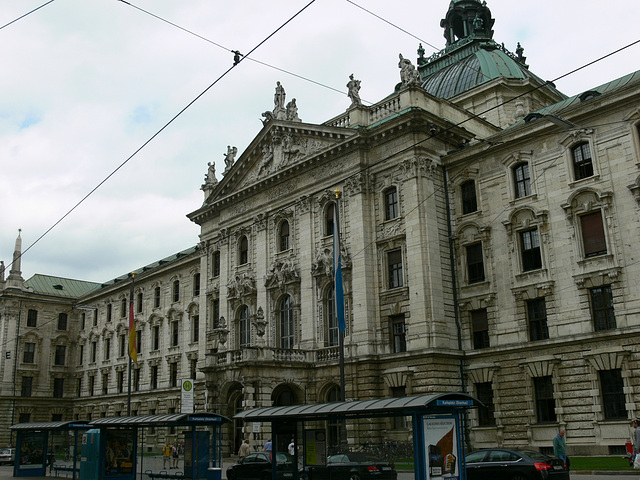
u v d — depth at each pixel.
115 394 81.00
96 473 30.84
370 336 43.62
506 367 40.09
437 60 70.38
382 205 45.50
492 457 24.75
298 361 45.62
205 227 61.75
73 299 94.44
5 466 54.91
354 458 21.73
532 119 43.72
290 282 50.16
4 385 86.00
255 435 43.44
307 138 51.31
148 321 78.06
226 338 51.09
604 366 35.84
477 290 42.56
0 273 91.06
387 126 45.12
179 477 28.75
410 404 19.59
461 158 44.47
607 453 34.84
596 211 38.00
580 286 37.72
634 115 36.84
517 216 41.47
